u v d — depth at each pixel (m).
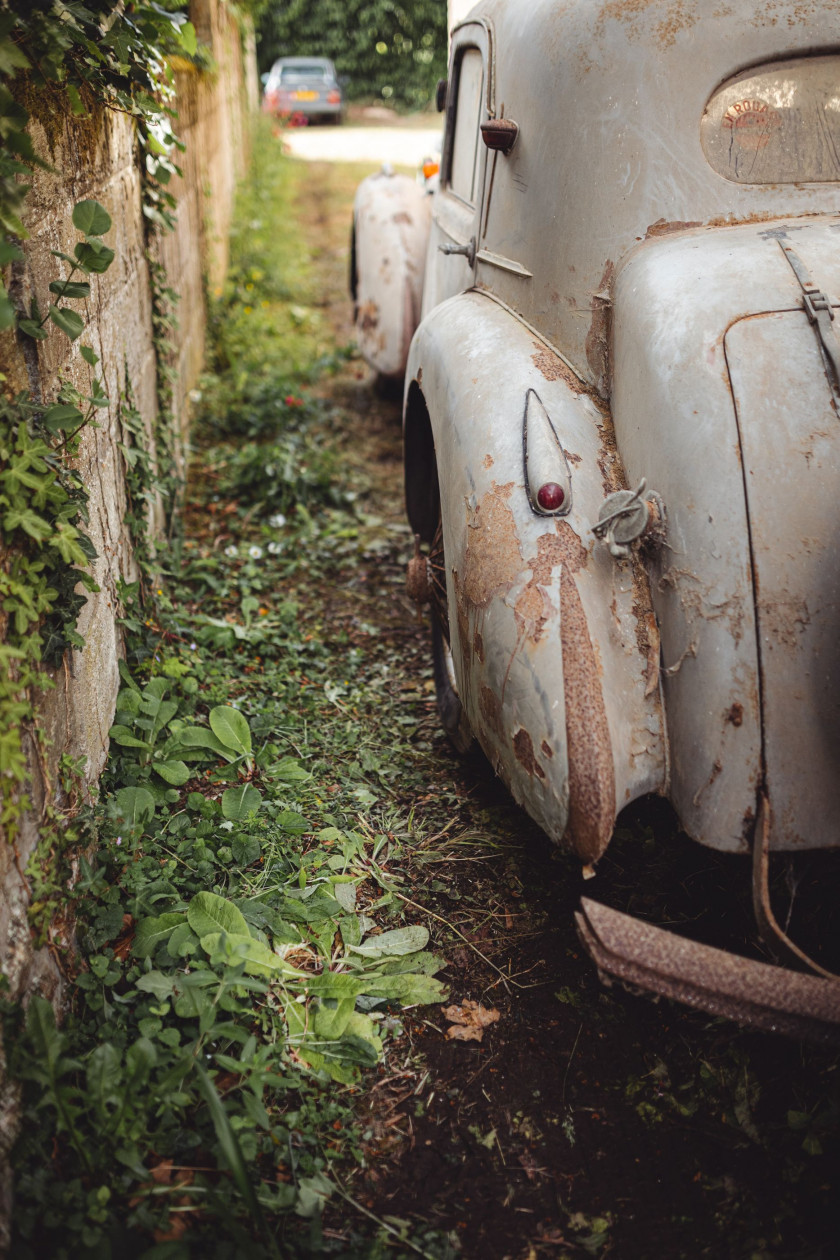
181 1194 1.93
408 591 3.33
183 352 5.47
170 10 3.74
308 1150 2.07
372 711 3.52
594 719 2.01
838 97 2.49
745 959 1.78
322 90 23.58
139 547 3.55
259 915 2.49
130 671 3.27
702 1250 1.92
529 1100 2.20
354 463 5.62
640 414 2.21
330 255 10.33
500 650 2.16
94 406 2.78
